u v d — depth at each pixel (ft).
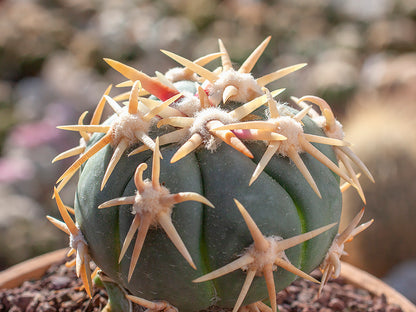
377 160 1.48
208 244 0.59
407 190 1.45
